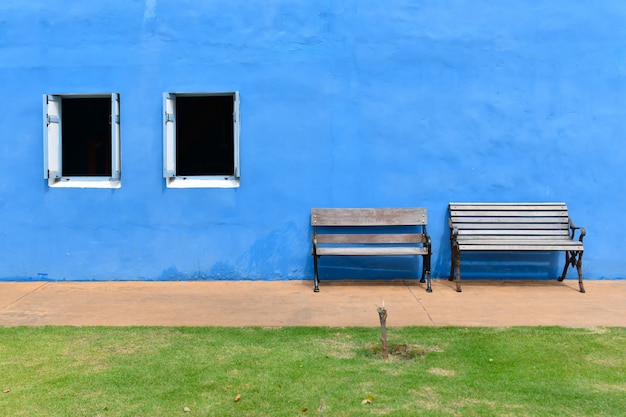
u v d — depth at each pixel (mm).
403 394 4102
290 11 7934
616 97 7926
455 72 7938
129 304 6824
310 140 7988
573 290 7387
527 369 4551
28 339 5387
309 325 5844
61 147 8281
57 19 8016
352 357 4863
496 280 7965
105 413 3836
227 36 7969
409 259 8062
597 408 3881
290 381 4348
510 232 7746
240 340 5336
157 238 8078
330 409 3887
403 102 7957
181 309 6570
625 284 7734
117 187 8078
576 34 7902
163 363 4723
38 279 8133
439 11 7922
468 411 3840
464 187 7992
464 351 4965
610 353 4895
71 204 8094
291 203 8023
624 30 7891
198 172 8312
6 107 8078
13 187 8109
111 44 8016
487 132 7969
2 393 4141
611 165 7980
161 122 8031
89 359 4836
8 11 8039
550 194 7984
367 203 8000
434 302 6762
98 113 8344
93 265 8109
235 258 8070
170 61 8000
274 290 7480
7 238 8133
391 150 7984
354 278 8078
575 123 7949
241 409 3898
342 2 7930
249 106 7992
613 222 7992
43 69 8039
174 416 3803
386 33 7926
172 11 7984
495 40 7926
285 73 7965
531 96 7957
